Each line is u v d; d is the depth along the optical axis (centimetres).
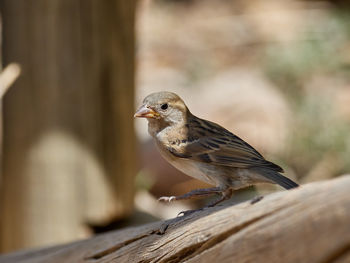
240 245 493
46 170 1123
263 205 479
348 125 1669
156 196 1552
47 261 773
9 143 1140
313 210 432
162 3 2698
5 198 1164
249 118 1639
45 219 1138
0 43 1157
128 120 1190
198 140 752
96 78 1117
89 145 1124
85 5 1095
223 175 724
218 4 2675
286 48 2002
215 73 2092
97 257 697
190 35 2397
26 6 1090
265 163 695
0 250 1185
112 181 1159
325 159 1609
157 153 1555
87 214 1144
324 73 1933
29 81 1104
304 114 1656
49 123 1109
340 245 414
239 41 2330
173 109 789
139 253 625
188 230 553
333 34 2105
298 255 443
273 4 2630
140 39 2348
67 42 1093
